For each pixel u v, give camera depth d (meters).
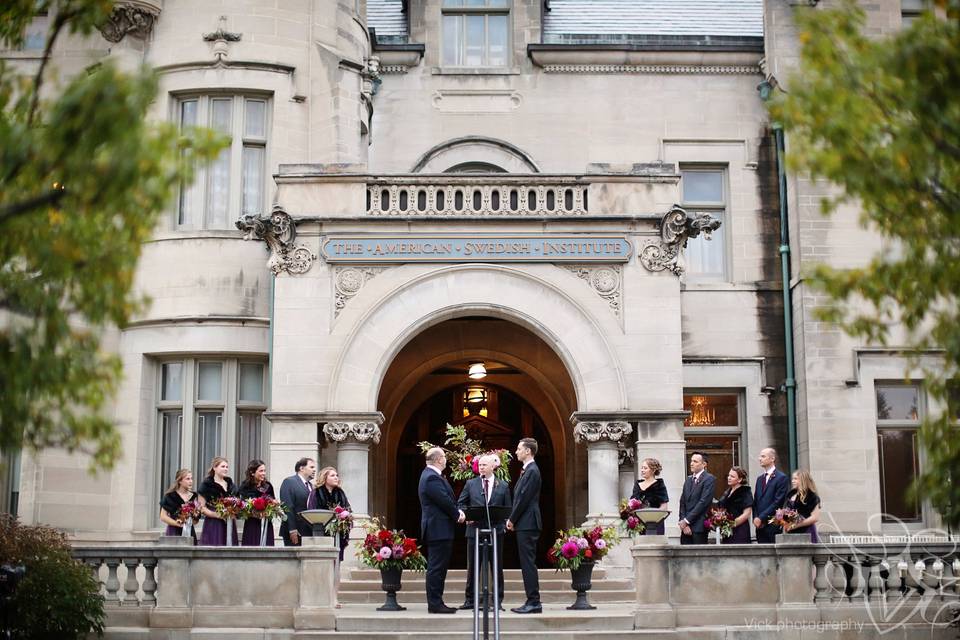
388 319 18.88
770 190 23.31
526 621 14.93
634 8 25.19
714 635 14.75
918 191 11.41
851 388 21.61
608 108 23.72
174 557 15.25
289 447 18.47
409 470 24.55
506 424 24.66
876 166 11.32
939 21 11.43
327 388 18.64
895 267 11.87
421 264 19.03
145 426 20.38
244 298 20.55
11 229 10.46
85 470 20.08
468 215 19.08
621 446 18.81
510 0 24.31
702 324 22.61
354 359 18.73
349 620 14.90
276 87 21.44
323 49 21.73
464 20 24.31
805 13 11.66
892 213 11.73
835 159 11.43
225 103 21.42
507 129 23.69
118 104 9.62
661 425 18.56
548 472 24.42
